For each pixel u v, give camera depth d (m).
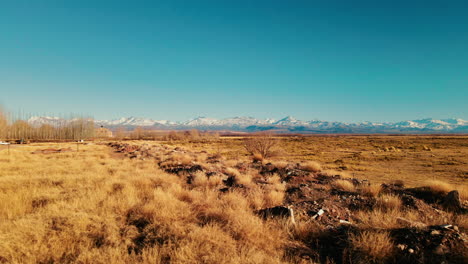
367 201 8.21
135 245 4.52
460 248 4.00
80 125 97.56
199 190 8.85
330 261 4.25
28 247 4.28
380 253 4.06
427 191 9.85
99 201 7.04
